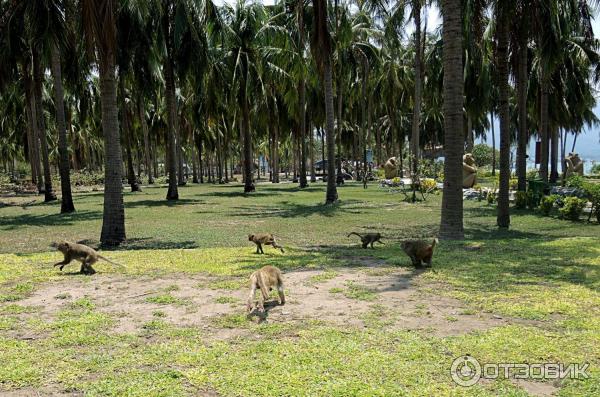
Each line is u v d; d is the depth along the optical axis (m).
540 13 15.38
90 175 46.66
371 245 10.93
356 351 4.71
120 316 5.98
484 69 29.86
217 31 27.06
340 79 35.88
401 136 56.47
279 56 29.72
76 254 8.41
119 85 33.75
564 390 3.90
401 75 40.59
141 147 64.81
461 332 5.21
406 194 25.89
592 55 27.22
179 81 29.22
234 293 6.98
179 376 4.25
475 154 64.44
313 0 21.33
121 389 4.00
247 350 4.79
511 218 17.11
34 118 34.84
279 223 16.62
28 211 21.81
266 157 85.75
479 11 14.82
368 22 35.38
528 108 30.92
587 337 4.98
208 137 52.16
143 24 24.03
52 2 16.31
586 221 15.88
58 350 4.90
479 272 7.95
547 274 7.77
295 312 6.00
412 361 4.47
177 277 8.06
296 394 3.88
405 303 6.30
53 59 20.39
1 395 3.96
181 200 26.09
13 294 7.03
